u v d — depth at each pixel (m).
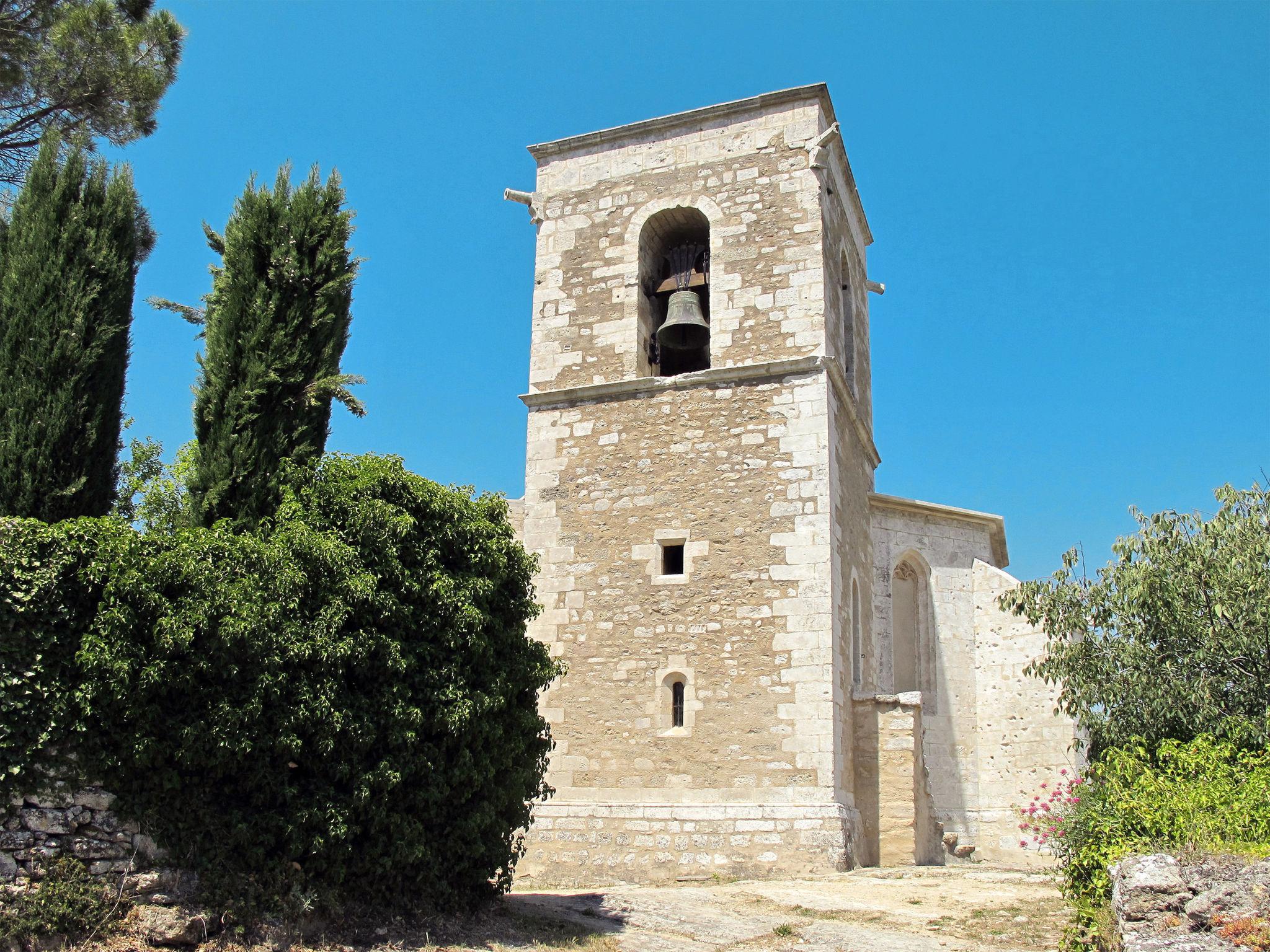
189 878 10.95
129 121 19.47
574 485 21.44
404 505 13.23
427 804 12.53
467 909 13.30
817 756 18.27
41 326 12.96
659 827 18.41
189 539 11.41
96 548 10.98
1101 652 16.16
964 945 12.44
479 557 13.52
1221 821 10.67
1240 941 8.38
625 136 23.39
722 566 19.89
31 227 13.45
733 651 19.31
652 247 23.44
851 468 22.56
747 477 20.30
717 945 12.75
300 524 12.14
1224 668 15.35
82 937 10.17
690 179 22.64
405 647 12.49
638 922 13.91
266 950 10.88
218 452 13.54
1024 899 14.73
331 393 14.33
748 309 21.41
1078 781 14.95
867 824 19.55
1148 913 9.16
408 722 12.23
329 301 14.77
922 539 26.27
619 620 20.20
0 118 19.00
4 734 10.17
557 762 19.62
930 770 25.05
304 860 11.62
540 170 23.94
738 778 18.56
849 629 20.67
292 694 11.46
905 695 19.95
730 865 17.78
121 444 13.80
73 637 10.68
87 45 18.77
